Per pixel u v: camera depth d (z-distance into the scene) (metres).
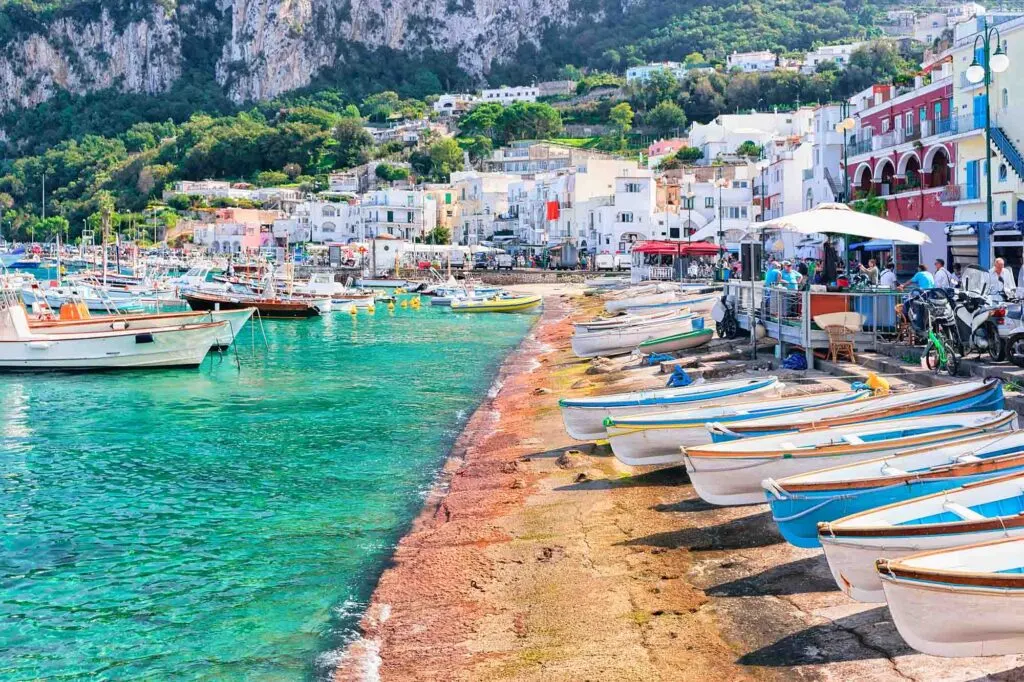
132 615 16.33
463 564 17.12
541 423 29.69
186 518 22.00
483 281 132.62
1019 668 10.77
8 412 37.25
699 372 32.19
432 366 50.84
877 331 31.12
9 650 15.12
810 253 70.00
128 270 133.12
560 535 17.91
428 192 184.00
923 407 18.97
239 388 43.31
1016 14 56.88
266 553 19.27
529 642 13.48
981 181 52.81
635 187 133.38
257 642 14.98
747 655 12.03
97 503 23.47
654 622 13.44
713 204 135.75
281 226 190.75
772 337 34.06
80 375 48.19
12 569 18.78
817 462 16.59
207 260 148.38
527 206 166.88
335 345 63.28
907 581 10.31
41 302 70.69
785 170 97.25
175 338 50.09
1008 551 10.88
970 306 25.08
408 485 24.47
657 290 73.31
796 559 15.05
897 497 13.97
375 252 143.38
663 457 21.02
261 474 26.17
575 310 84.19
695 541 16.50
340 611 16.00
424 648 13.94
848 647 11.84
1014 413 17.31
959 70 55.97
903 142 63.47
